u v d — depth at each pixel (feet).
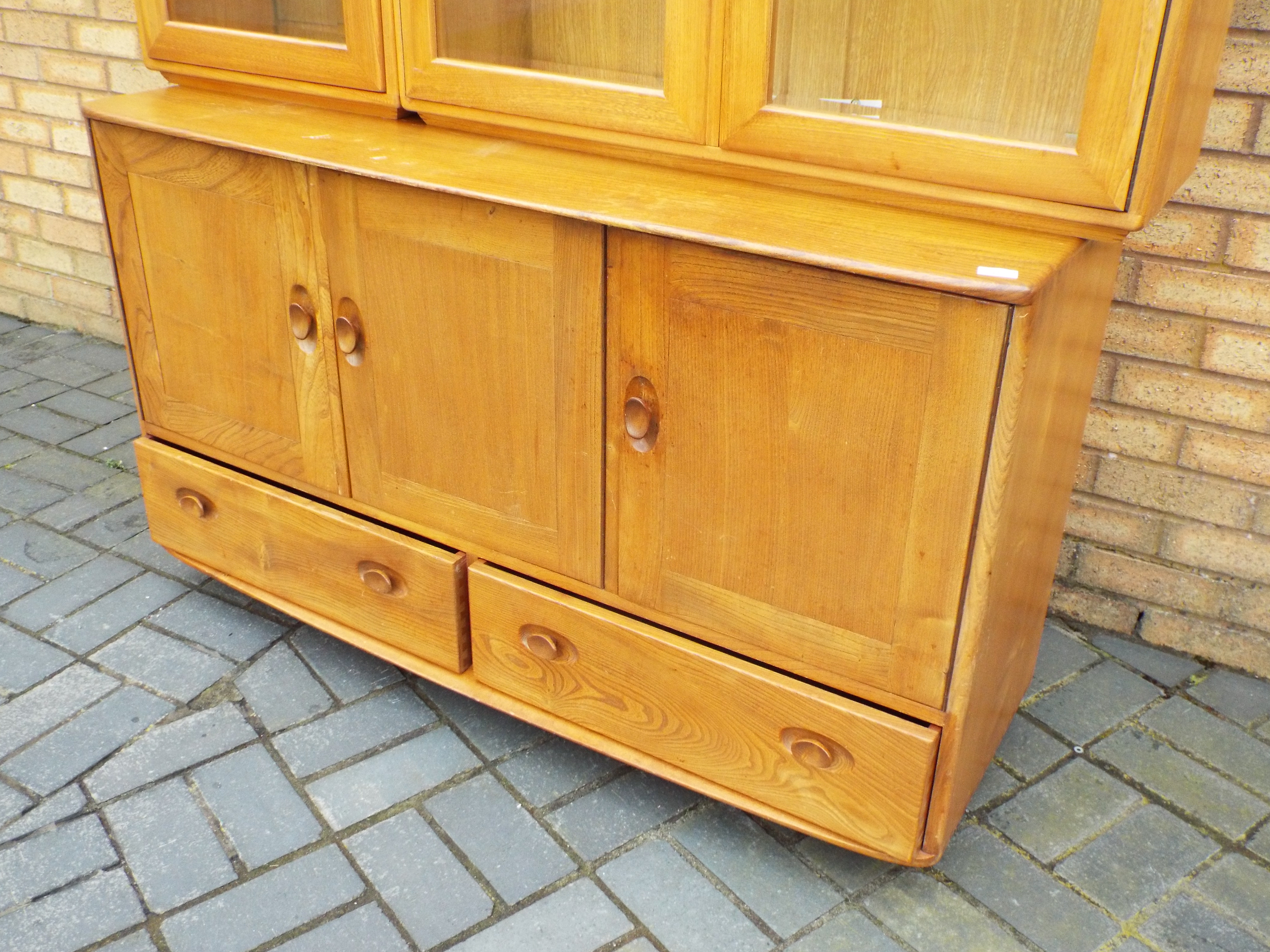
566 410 5.30
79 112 10.37
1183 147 4.61
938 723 4.90
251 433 6.62
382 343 5.77
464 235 5.22
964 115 4.47
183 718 6.56
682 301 4.75
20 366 10.78
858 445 4.58
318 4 5.94
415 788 6.14
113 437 9.55
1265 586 6.88
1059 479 5.65
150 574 7.84
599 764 6.34
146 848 5.73
